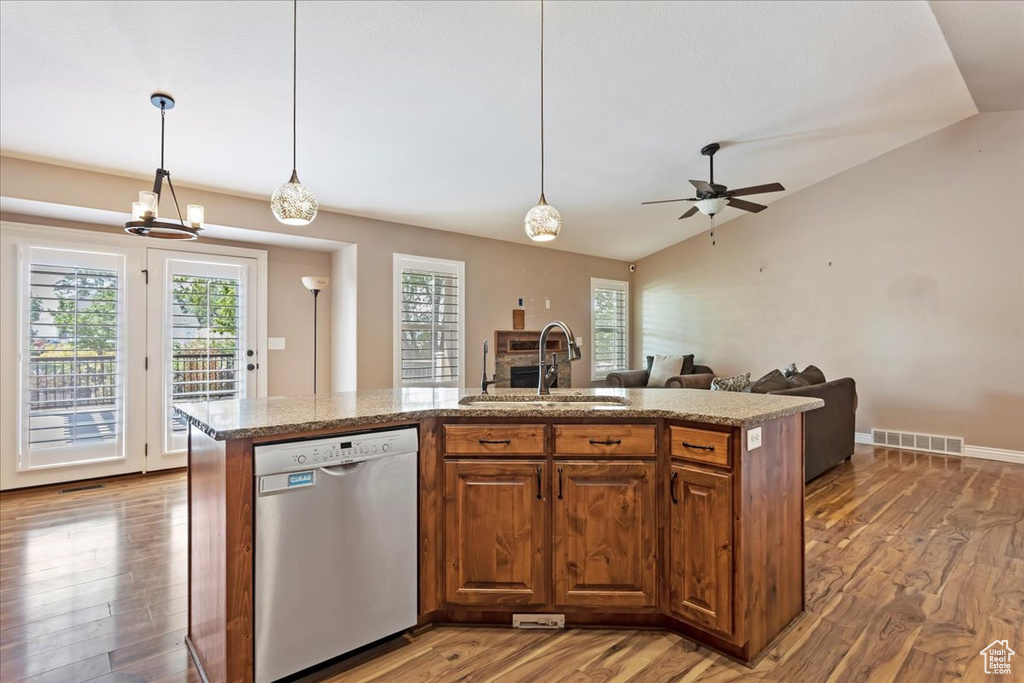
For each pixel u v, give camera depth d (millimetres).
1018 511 3381
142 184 3850
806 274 6133
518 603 2002
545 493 1994
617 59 3068
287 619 1625
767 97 3826
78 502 3543
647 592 1989
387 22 2525
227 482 1521
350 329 5051
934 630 1996
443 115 3430
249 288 4828
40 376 3814
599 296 7543
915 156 5285
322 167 3959
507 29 2688
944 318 5133
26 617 2100
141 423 4238
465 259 5895
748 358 6688
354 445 1750
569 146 4125
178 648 1894
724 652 1858
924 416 5258
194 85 2818
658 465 1979
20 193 3393
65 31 2357
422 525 1956
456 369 5746
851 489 3906
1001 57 3660
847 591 2316
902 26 3201
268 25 2451
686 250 7367
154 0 2240
